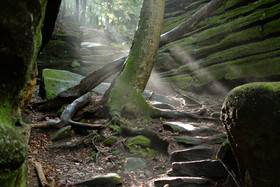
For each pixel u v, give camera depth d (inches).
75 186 143.1
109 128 230.8
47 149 192.4
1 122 59.1
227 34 383.6
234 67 357.1
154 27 294.8
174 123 238.7
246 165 109.2
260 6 350.3
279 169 94.9
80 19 945.5
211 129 224.5
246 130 103.7
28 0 54.4
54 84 349.7
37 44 76.8
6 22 50.4
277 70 309.3
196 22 331.9
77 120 255.0
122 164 178.4
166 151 194.9
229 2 396.5
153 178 162.7
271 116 94.3
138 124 247.6
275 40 323.6
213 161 154.9
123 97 269.3
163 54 477.1
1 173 57.1
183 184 148.9
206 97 380.8
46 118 267.7
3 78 59.0
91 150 200.7
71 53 540.4
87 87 301.3
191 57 427.8
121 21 643.5
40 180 137.9
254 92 100.1
